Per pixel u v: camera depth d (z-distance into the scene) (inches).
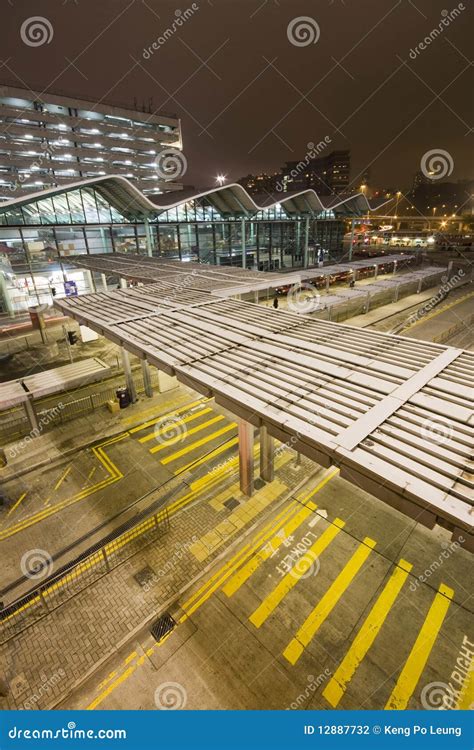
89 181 1109.1
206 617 335.0
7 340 1027.3
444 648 303.7
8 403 533.6
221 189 1352.1
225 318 551.2
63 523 435.5
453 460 233.0
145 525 422.0
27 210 1135.0
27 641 318.3
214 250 1596.9
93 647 312.7
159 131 3051.2
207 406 671.1
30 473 516.7
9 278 1138.0
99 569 375.2
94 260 1147.3
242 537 405.1
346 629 319.9
